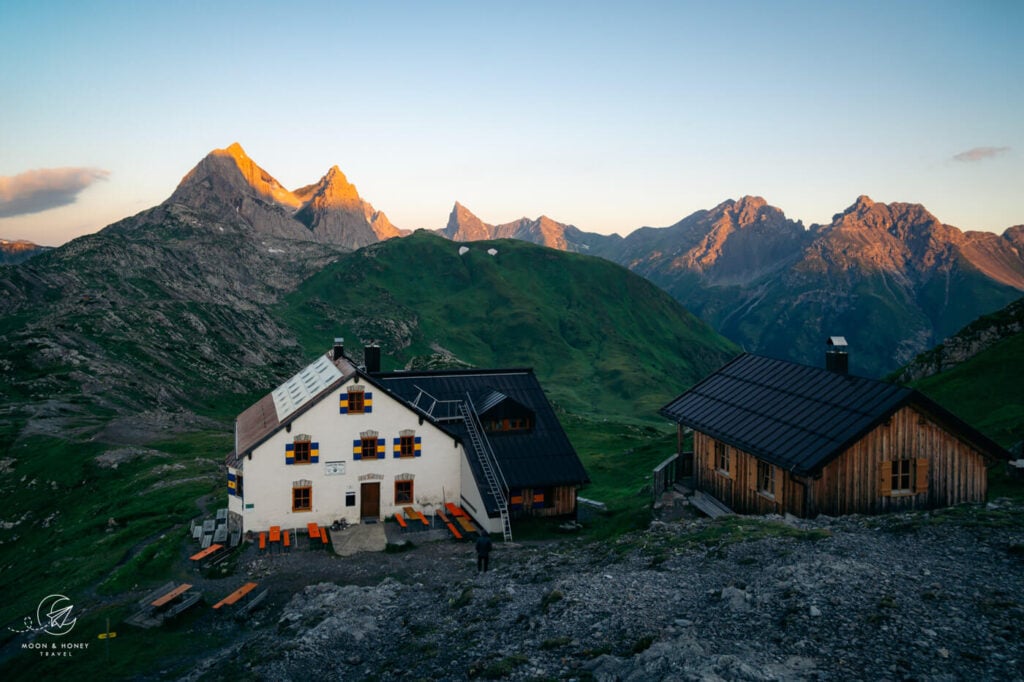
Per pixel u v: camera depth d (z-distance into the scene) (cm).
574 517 4162
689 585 1909
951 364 7519
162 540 3897
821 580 1697
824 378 3109
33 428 7631
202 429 8856
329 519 3988
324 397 3950
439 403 4441
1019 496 2897
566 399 19250
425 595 2489
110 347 11675
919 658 1271
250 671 1916
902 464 2711
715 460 3384
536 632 1766
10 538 5388
